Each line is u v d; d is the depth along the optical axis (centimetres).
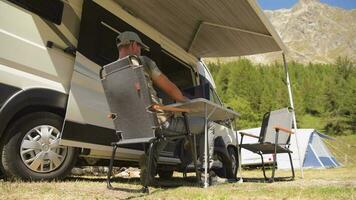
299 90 7088
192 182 518
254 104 5931
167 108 321
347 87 6262
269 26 576
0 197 254
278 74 7844
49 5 397
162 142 357
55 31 402
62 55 406
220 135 611
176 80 608
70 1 421
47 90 383
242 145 530
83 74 418
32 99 370
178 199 267
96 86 434
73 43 420
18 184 334
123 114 334
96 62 438
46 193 284
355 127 5731
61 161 402
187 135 342
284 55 658
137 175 784
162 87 348
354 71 7531
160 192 311
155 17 569
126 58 321
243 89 6212
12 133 368
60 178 403
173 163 546
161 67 572
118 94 334
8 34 357
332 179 541
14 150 367
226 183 452
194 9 577
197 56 730
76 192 298
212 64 7769
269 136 528
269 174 878
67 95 403
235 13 567
